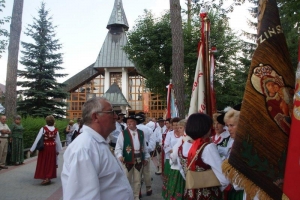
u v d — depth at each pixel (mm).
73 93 42750
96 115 2275
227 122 2756
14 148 11812
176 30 9062
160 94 20438
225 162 2012
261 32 2006
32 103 27688
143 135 6566
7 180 8852
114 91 38375
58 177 9406
